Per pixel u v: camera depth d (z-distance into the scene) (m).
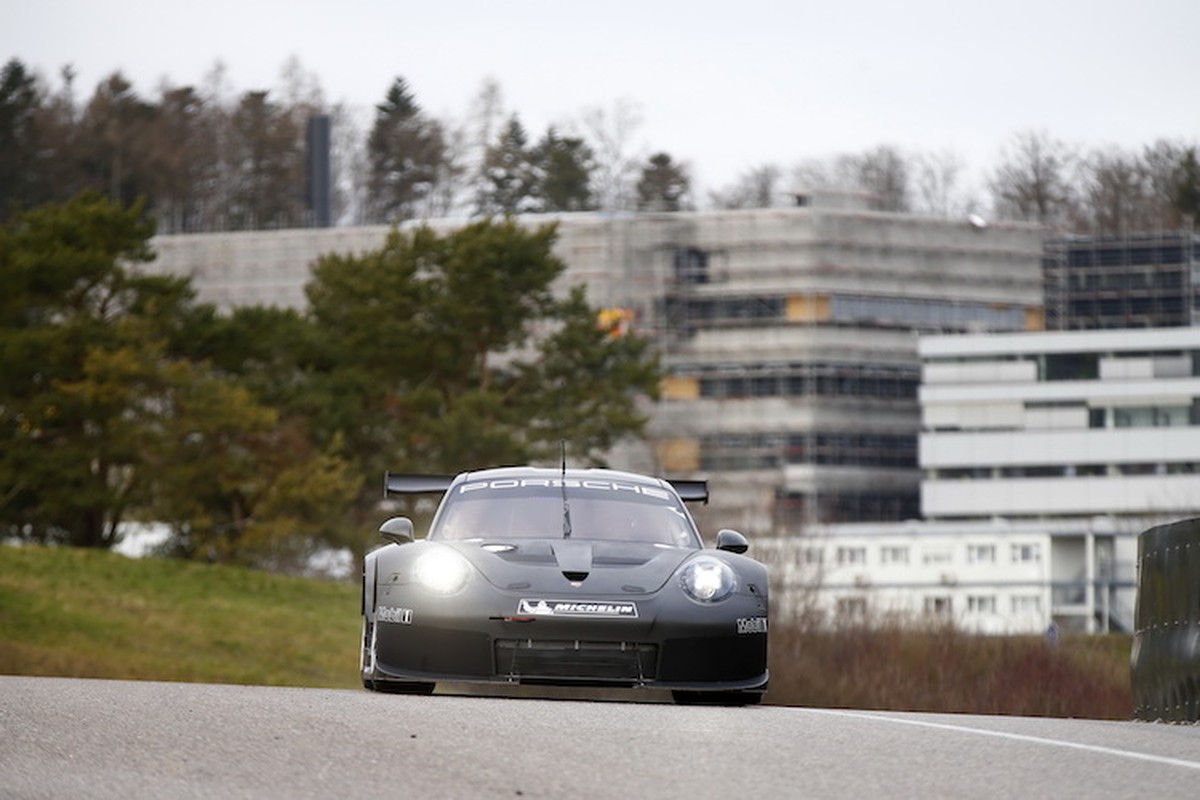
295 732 26.23
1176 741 27.89
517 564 37.84
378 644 37.78
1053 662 143.38
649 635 36.78
